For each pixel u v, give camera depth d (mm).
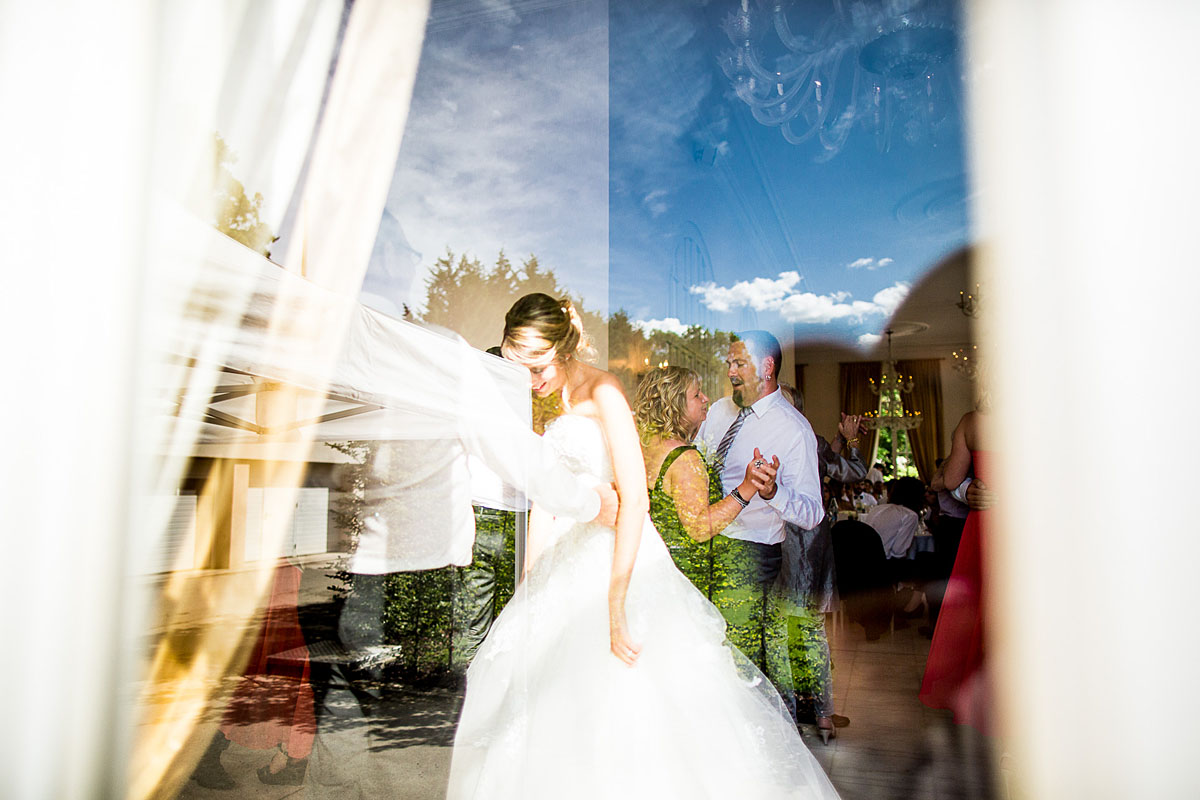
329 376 1225
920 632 3910
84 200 1011
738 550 2750
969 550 2133
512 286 1783
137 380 1035
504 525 1550
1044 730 636
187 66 1078
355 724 1389
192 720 1147
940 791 1831
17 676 987
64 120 1010
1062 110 651
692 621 1632
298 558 1395
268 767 1248
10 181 1000
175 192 1066
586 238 1799
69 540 1002
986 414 2076
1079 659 624
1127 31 641
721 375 3314
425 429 1455
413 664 1467
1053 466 637
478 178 1804
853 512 4645
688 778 1425
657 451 2707
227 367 1112
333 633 1418
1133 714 609
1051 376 640
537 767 1406
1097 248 632
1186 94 630
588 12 1851
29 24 1013
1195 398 607
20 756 984
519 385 1569
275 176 1146
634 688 1495
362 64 1232
